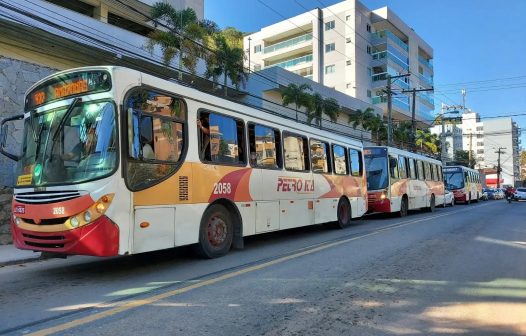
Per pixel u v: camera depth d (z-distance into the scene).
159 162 7.83
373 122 45.72
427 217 20.83
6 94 14.27
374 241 11.75
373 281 7.24
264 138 11.10
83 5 26.31
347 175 15.66
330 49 63.94
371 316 5.48
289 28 68.38
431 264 8.70
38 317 5.38
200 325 5.05
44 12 20.03
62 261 9.41
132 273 7.92
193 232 8.57
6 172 13.13
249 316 5.39
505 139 115.81
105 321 5.18
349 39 62.19
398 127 58.28
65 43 20.83
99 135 7.12
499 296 6.45
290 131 12.29
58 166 7.25
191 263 8.72
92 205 6.79
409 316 5.51
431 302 6.12
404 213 22.03
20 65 14.77
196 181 8.69
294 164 12.34
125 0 26.16
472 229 14.97
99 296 6.34
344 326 5.11
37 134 7.77
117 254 6.91
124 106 7.27
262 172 10.85
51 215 7.02
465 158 91.31
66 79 7.66
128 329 4.91
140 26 29.45
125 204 7.09
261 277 7.44
